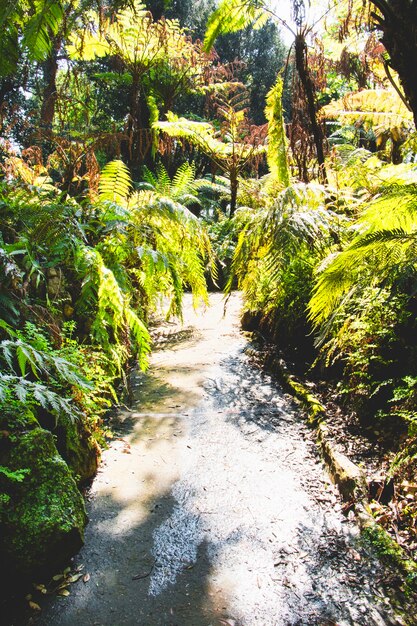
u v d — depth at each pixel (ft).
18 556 5.60
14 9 6.28
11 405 6.48
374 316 9.04
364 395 8.78
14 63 7.37
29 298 8.75
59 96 10.66
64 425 7.38
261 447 8.76
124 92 36.47
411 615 5.05
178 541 6.40
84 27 8.18
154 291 12.80
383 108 18.86
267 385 11.71
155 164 35.35
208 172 47.62
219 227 30.12
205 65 28.30
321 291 7.27
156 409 10.48
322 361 11.06
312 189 11.74
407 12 5.79
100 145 12.30
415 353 8.29
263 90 52.60
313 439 8.92
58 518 5.94
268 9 12.94
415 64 5.90
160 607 5.36
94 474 7.90
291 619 5.13
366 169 12.53
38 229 9.26
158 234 12.10
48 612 5.34
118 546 6.33
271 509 7.01
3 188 10.11
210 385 11.78
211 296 24.53
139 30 20.01
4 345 6.08
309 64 12.95
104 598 5.52
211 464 8.24
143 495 7.42
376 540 6.04
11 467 6.13
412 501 6.51
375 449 7.91
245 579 5.72
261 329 15.72
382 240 6.41
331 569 5.79
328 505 7.02
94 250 9.42
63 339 8.75
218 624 5.10
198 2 44.75
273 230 11.37
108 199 12.75
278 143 18.31
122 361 11.32
